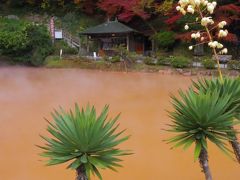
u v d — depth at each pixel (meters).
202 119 3.32
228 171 7.10
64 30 29.97
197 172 7.20
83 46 27.61
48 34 26.88
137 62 23.14
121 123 10.78
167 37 25.22
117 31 25.48
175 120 3.64
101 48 26.77
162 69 21.92
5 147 8.95
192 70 21.03
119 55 23.56
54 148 2.99
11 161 8.06
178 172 7.21
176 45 25.59
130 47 26.09
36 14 32.72
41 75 21.16
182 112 3.48
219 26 4.00
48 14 32.56
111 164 2.96
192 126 3.41
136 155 8.18
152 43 26.34
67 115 3.15
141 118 11.30
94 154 2.98
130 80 18.95
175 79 19.16
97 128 2.97
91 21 30.97
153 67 22.28
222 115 3.35
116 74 21.38
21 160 8.10
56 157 2.93
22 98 14.72
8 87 17.31
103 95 15.06
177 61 21.66
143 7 26.27
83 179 2.89
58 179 7.13
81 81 18.72
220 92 3.86
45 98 14.62
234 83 3.89
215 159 7.74
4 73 22.16
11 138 9.63
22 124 10.95
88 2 30.66
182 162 7.72
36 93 15.71
